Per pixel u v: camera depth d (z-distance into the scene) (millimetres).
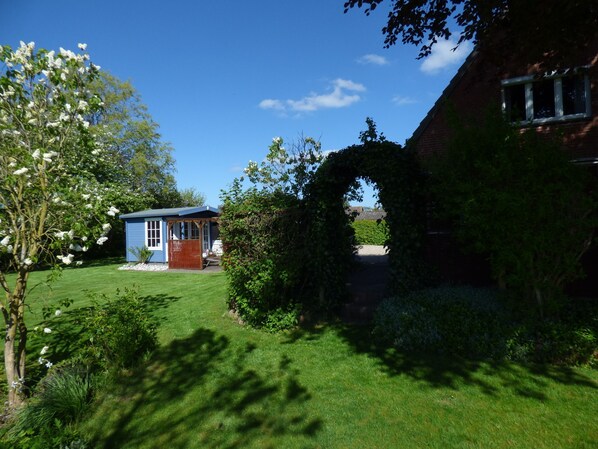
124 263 23297
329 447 3734
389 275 7957
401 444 3715
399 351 6070
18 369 5035
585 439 3635
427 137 10812
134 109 35312
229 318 8492
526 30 6852
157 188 36625
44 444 3842
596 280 8781
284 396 4785
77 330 7977
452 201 6941
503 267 6219
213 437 4008
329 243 8227
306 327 7637
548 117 9688
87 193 5383
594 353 5215
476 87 10320
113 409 4703
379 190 8086
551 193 5758
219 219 8203
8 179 4387
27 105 4789
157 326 7969
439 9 7582
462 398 4496
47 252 4969
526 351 5418
